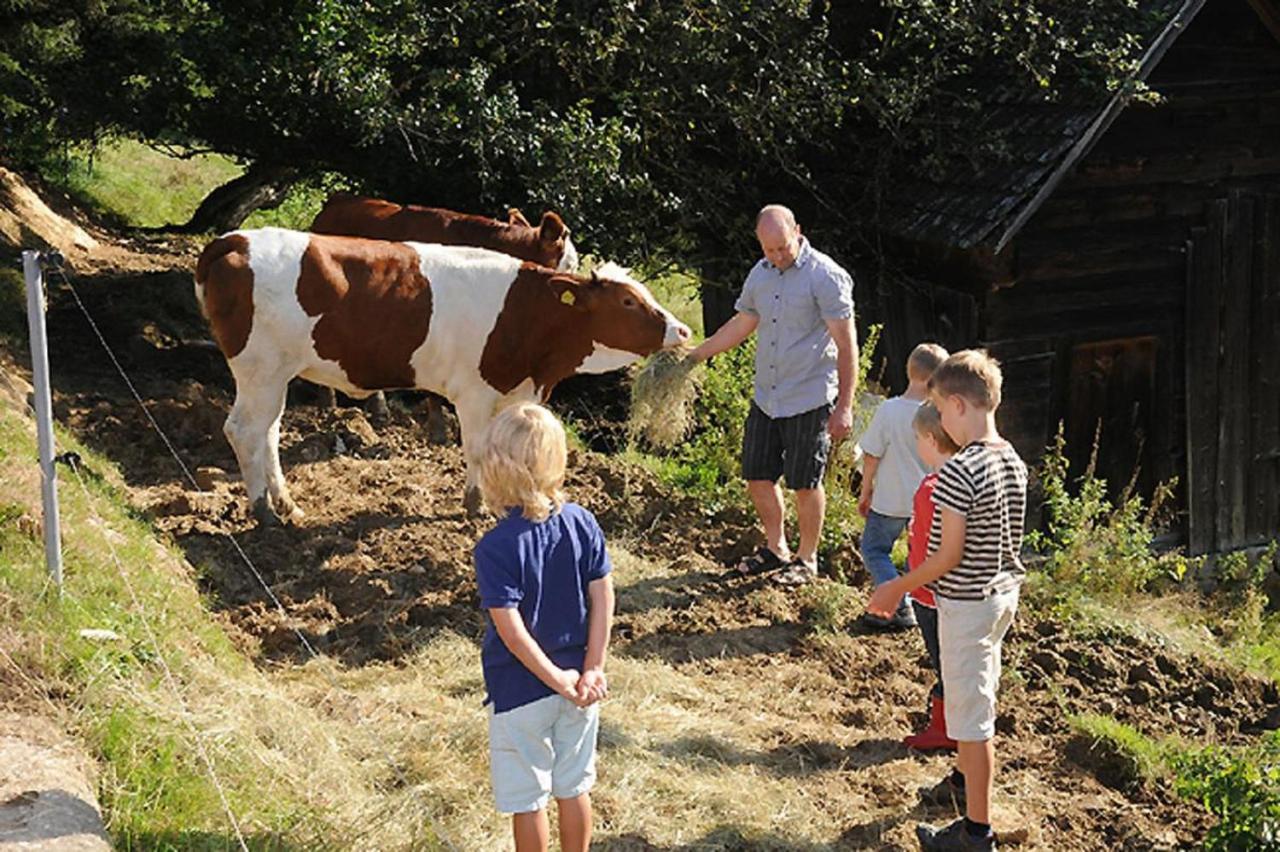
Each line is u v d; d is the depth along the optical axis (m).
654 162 13.02
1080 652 7.40
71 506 6.39
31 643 4.97
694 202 13.32
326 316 7.39
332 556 7.54
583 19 12.38
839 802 5.64
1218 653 8.20
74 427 8.81
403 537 7.86
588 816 4.33
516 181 12.31
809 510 7.76
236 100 12.56
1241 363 12.85
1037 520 12.06
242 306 7.29
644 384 7.93
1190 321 12.55
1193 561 12.21
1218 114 12.36
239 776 4.87
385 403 10.43
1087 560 9.38
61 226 15.23
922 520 5.27
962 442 5.06
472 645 6.73
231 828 4.50
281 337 7.38
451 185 12.44
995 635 4.99
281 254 7.30
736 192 13.72
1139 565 9.73
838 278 7.31
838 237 13.40
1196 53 12.14
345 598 7.11
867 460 6.92
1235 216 12.60
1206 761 5.88
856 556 8.41
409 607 7.01
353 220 10.17
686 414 8.26
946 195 12.32
